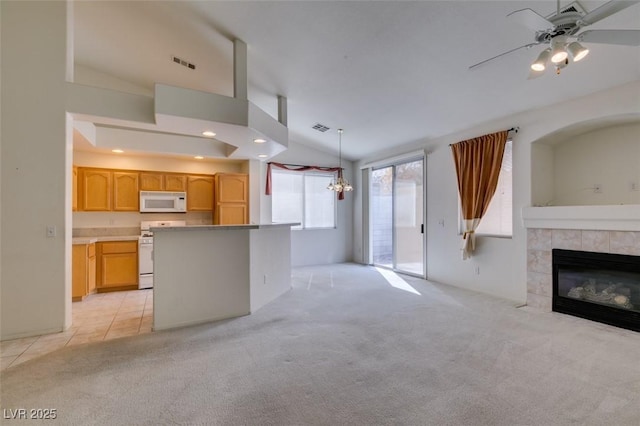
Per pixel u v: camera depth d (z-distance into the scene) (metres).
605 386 2.13
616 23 2.52
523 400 1.98
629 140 3.62
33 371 2.36
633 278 3.29
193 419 1.81
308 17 3.06
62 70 3.15
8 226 2.96
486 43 3.00
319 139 6.85
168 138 5.20
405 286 5.18
